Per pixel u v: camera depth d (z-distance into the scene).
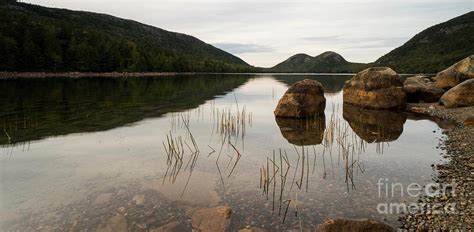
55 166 10.66
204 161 11.59
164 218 7.23
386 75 25.53
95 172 10.14
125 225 6.90
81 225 6.85
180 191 8.78
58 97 31.83
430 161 11.54
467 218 6.86
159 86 52.59
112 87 48.03
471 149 12.57
